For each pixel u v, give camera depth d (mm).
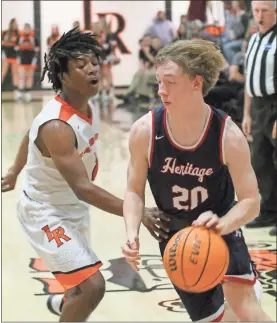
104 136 10727
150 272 4453
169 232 2781
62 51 2967
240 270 2770
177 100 2457
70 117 2920
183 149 2547
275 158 5414
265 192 5645
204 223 2422
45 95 18438
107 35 16688
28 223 3029
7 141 9898
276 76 5297
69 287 2885
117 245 5086
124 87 20172
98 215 6094
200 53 2447
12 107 15305
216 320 2826
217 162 2562
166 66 2447
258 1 5270
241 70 7859
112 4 19859
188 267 2336
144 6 19906
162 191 2695
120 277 4348
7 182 3539
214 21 9930
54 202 3002
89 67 2971
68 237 2924
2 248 4965
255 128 5566
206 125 2518
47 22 19750
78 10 19875
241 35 8961
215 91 7703
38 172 3010
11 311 3664
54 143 2875
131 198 2695
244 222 2562
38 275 4387
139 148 2609
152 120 2570
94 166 3133
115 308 3762
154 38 14820
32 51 17172
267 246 5082
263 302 3834
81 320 2875
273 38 5301
